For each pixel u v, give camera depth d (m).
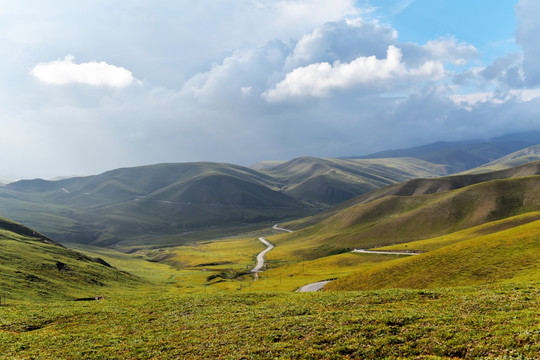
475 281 63.88
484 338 27.34
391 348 28.69
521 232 81.25
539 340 24.88
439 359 25.44
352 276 102.56
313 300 50.59
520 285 42.75
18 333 45.88
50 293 94.12
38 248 142.00
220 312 48.97
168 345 37.09
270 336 35.44
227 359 31.22
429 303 40.69
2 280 91.75
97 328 46.22
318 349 30.69
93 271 136.75
